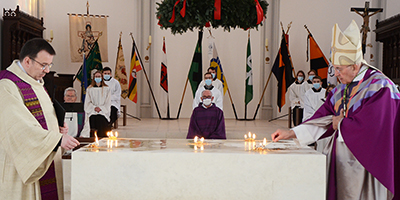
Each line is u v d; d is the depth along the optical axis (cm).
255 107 1031
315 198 206
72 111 466
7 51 660
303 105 818
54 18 959
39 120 225
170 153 206
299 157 205
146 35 1013
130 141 259
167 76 1030
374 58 929
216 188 206
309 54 987
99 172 207
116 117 735
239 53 1035
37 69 224
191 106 1048
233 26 368
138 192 207
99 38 955
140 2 1007
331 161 247
